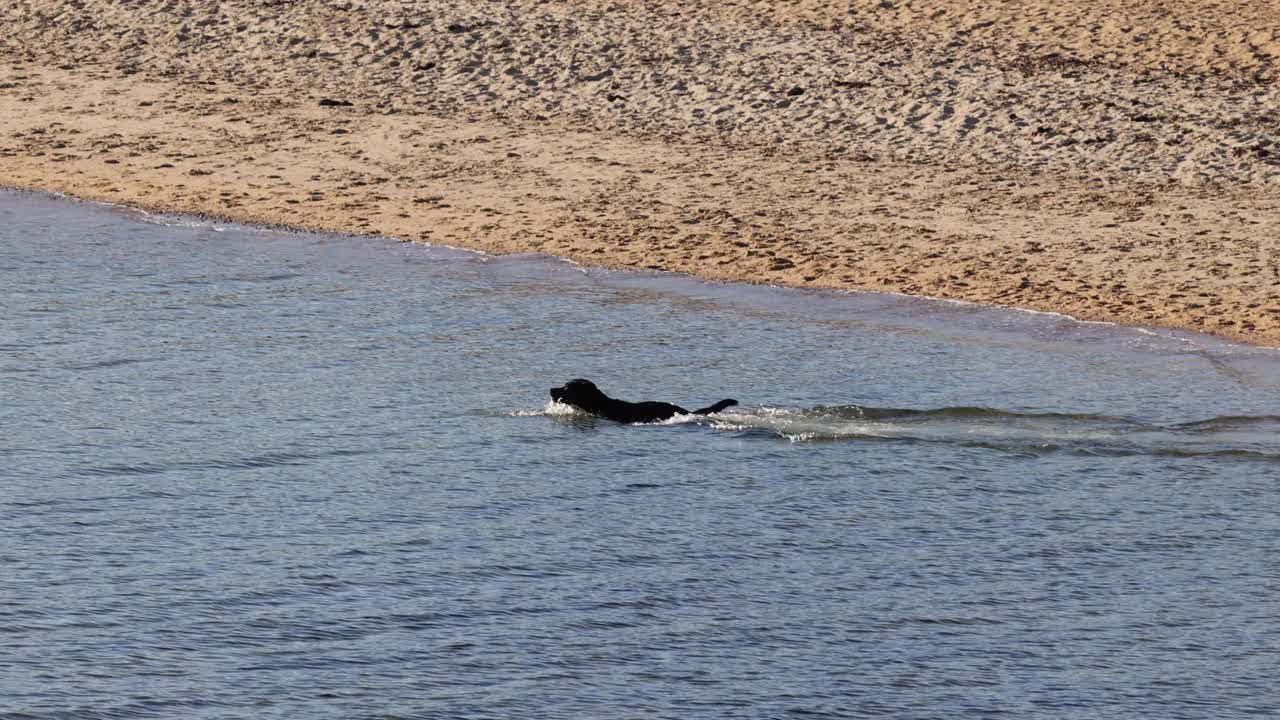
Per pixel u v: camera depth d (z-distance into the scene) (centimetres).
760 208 8262
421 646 3791
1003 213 8144
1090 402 5584
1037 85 10044
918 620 3984
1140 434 5241
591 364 5931
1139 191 8456
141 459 4891
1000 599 4103
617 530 4456
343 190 8581
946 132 9375
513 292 6931
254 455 4944
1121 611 4053
